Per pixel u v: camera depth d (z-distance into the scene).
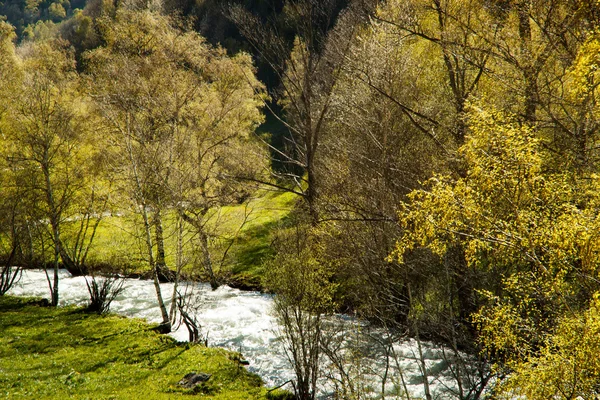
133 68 32.50
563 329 8.24
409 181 20.31
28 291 34.19
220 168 35.62
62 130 32.00
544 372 7.98
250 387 17.70
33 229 35.91
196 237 33.38
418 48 26.41
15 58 42.94
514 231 9.30
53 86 36.44
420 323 16.42
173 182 27.00
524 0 15.72
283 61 36.22
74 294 33.22
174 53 35.66
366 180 22.72
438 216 10.25
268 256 34.78
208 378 18.27
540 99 15.30
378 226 19.50
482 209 9.60
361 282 21.14
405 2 22.50
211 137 35.97
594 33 10.02
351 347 17.84
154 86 33.22
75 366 19.22
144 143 27.03
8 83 37.94
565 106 15.34
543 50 15.30
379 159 22.34
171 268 35.53
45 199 32.97
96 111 33.53
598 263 8.48
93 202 34.91
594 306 8.20
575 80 10.28
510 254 10.07
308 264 18.91
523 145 9.28
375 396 15.65
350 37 28.88
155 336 23.61
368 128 23.70
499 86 17.67
